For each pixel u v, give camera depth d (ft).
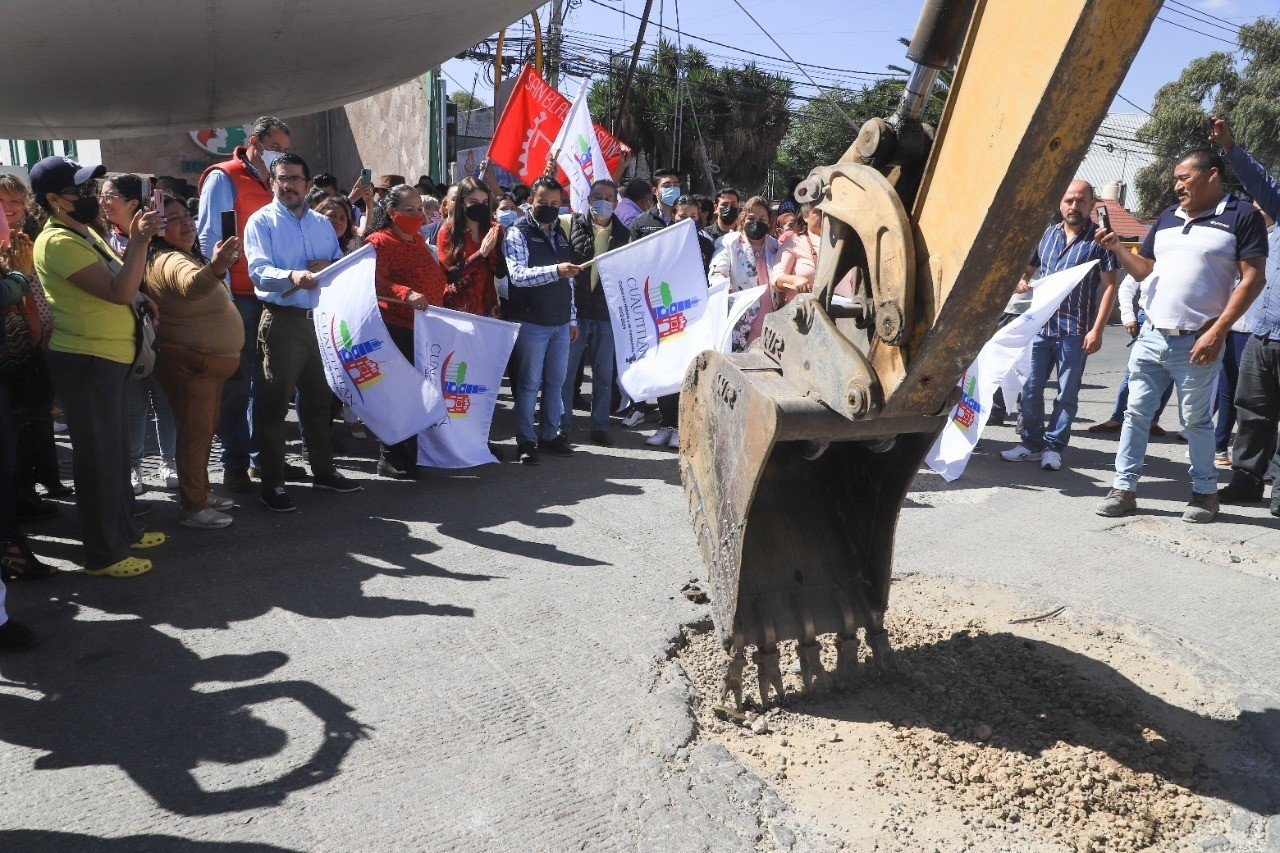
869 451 11.13
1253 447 19.39
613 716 10.64
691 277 21.29
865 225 8.19
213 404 16.26
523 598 13.92
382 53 15.23
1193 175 17.20
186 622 12.87
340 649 12.16
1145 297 18.11
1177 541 17.22
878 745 10.19
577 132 29.99
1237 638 13.20
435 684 11.30
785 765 9.86
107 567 14.25
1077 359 21.56
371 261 17.85
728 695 10.85
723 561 10.45
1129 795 9.44
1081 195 21.63
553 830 8.70
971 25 7.25
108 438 13.87
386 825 8.70
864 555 11.36
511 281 20.81
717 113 105.60
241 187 19.67
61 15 12.64
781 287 21.26
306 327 17.34
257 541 16.10
